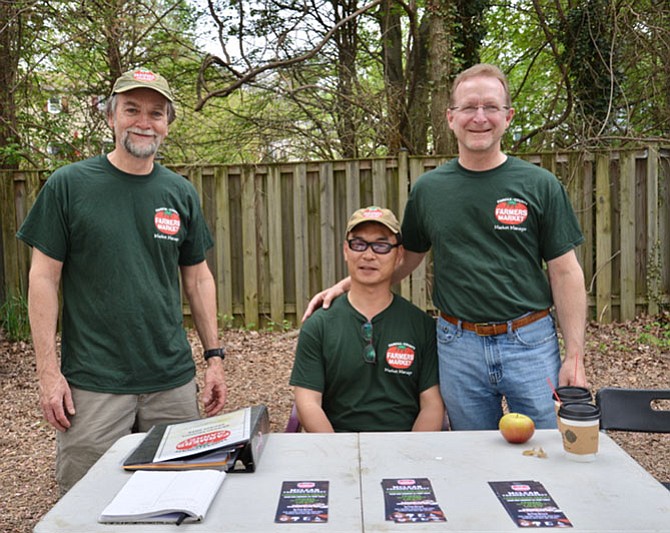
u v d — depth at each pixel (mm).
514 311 2457
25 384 5129
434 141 7566
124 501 1519
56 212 2441
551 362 2520
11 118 7082
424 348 2703
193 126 9383
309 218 6652
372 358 2615
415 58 7734
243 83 7262
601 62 7328
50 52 7316
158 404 2584
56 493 3387
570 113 7742
